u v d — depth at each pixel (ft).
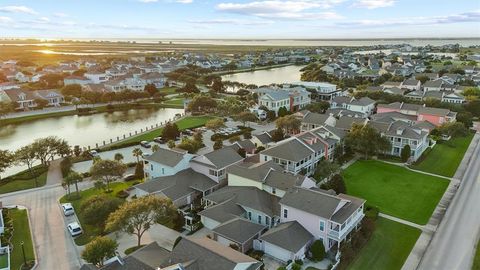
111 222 121.70
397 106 327.88
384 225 148.56
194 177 177.27
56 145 214.28
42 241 134.82
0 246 128.36
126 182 191.83
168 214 132.16
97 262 110.52
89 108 379.55
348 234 135.33
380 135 227.20
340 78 557.33
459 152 243.60
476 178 198.29
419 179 197.36
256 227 134.62
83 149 247.91
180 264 100.42
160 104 412.77
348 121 264.52
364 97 362.74
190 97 431.02
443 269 119.75
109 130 309.42
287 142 202.59
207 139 275.18
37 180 193.77
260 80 638.94
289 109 371.97
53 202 167.84
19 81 533.96
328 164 188.14
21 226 145.38
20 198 171.94
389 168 213.66
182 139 254.68
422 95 383.04
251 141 242.99
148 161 193.36
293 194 141.69
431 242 136.26
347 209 133.18
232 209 146.92
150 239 137.39
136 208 123.34
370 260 125.29
